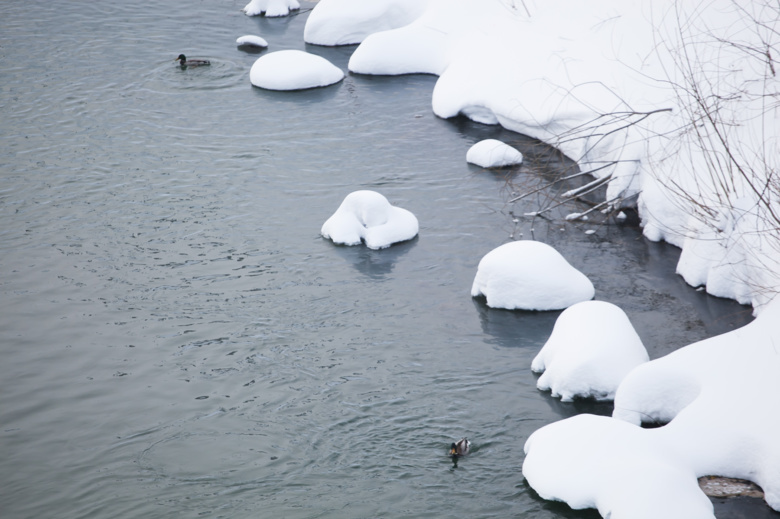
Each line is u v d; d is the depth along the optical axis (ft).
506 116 80.07
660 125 63.67
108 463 39.06
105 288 54.95
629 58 72.79
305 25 114.21
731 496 34.55
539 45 82.23
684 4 72.28
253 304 53.26
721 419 36.47
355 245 61.26
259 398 43.80
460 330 50.47
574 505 34.30
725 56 64.44
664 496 32.14
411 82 96.53
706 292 53.88
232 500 36.19
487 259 53.42
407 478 37.35
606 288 55.01
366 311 52.54
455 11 98.89
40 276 56.24
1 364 46.98
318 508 35.50
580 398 42.93
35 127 81.61
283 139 80.28
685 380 39.09
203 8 123.75
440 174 72.90
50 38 107.76
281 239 61.87
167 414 42.65
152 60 101.09
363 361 47.11
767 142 55.01
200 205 66.95
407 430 40.91
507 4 91.66
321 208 66.74
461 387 44.57
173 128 82.43
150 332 50.14
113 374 46.16
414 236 62.44
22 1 123.03
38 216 64.49
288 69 93.40
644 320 50.96
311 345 48.75
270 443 40.16
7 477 38.09
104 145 78.07
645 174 62.75
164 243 60.95
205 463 38.86
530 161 75.10
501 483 36.70
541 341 49.29
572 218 64.69
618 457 34.55
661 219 60.13
